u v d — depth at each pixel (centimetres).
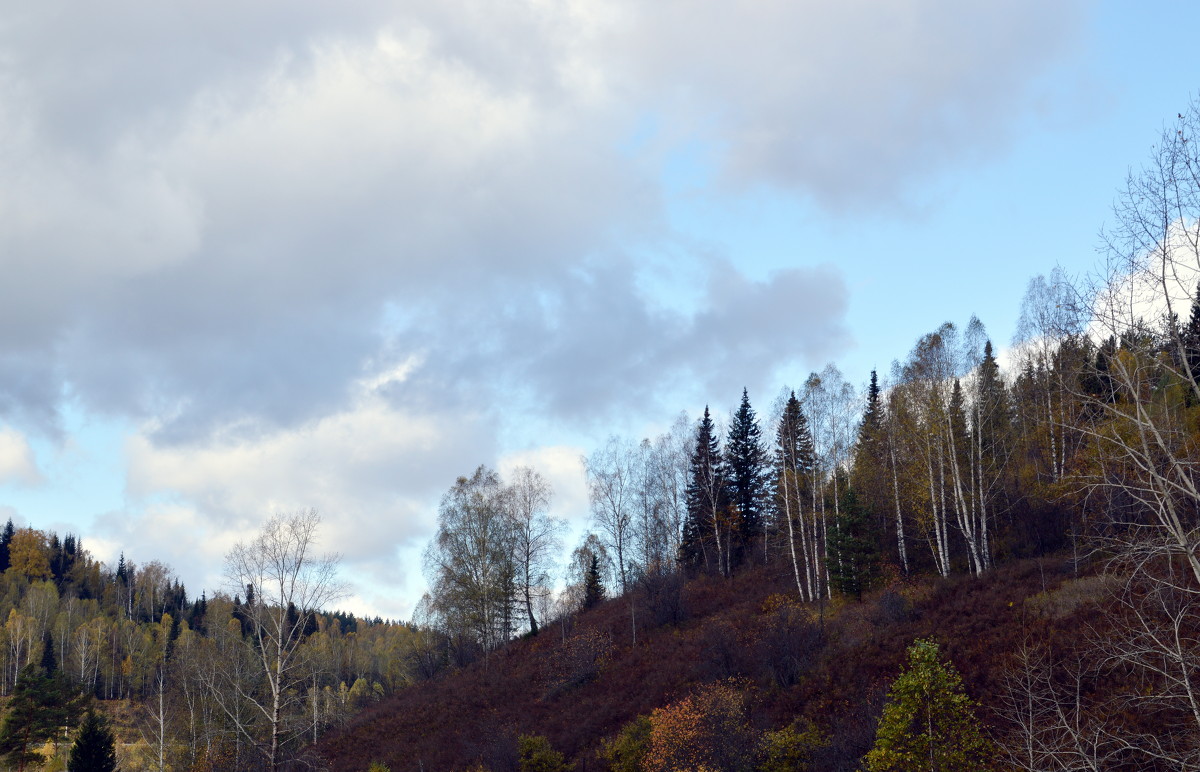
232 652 4384
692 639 4722
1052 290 4562
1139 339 1512
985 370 4925
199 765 4406
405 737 4869
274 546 3266
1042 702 2414
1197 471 1576
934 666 2184
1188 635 1697
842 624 3897
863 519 4794
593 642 5181
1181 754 1703
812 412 5481
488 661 5984
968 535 4131
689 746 2989
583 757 3669
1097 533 1936
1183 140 1448
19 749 5847
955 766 2052
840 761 2622
